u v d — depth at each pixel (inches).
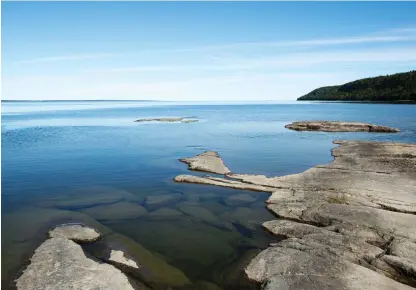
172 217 649.0
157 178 931.3
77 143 1568.7
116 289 407.5
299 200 689.6
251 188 805.2
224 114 4188.0
